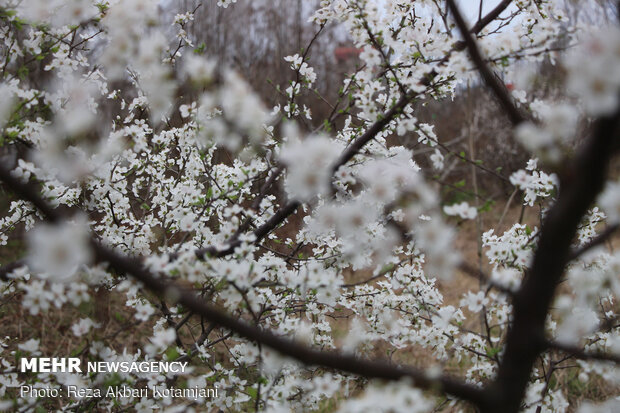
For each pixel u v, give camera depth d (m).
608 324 1.60
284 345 1.02
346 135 2.43
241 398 2.16
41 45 2.14
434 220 1.33
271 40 9.07
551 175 1.87
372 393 1.22
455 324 2.24
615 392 3.56
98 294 2.16
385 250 1.95
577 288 1.67
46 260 0.98
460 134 7.45
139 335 4.32
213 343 2.33
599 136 0.89
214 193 2.44
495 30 2.04
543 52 1.60
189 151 2.56
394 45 2.09
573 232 1.00
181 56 2.28
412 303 2.43
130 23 1.60
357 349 2.34
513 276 1.79
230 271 1.67
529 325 1.10
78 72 2.44
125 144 2.12
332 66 6.78
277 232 3.24
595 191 0.94
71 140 1.80
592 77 0.84
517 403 1.13
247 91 1.46
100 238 2.49
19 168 1.80
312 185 1.26
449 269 1.27
